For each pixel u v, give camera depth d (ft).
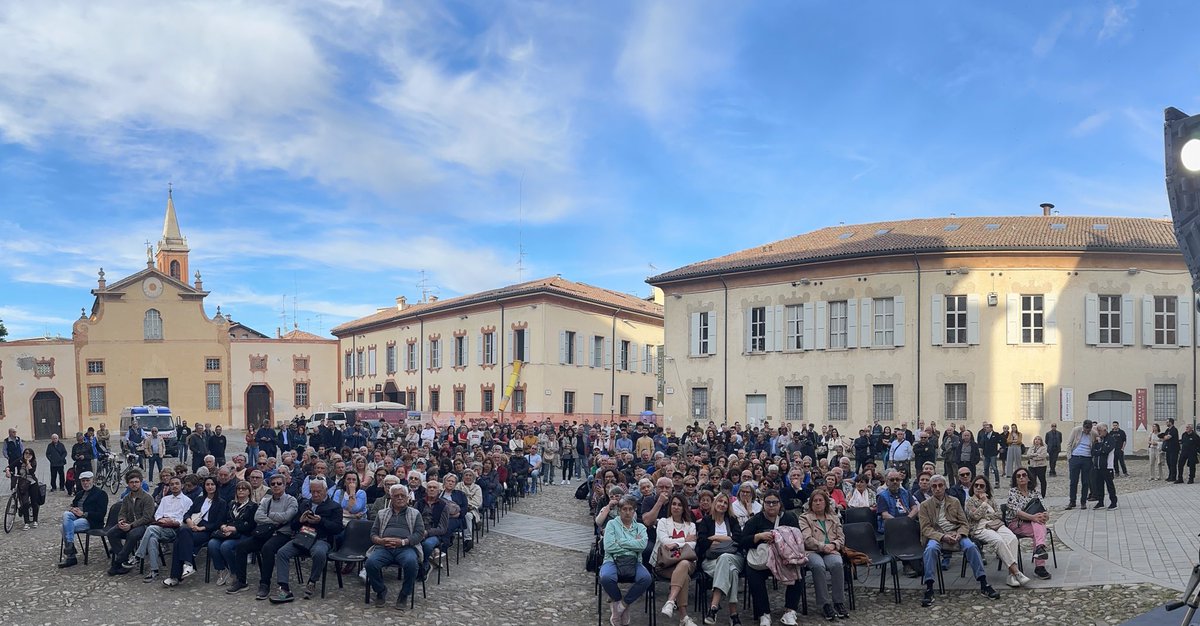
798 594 40.57
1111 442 66.03
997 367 123.65
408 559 43.04
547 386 167.84
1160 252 122.42
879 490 50.70
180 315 212.23
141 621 39.55
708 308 146.51
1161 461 85.30
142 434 102.94
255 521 45.44
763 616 40.27
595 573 48.24
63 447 89.20
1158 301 124.26
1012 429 94.22
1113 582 41.11
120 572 48.39
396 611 42.39
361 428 120.37
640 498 50.01
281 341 222.28
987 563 48.29
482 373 180.24
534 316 169.68
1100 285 123.54
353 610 42.29
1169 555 46.09
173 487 49.62
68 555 50.96
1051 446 94.89
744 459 65.77
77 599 43.27
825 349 133.39
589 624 41.70
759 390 139.44
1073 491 66.18
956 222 141.18
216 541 46.34
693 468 60.39
